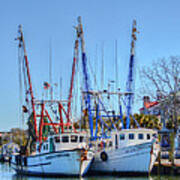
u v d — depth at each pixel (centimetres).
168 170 5103
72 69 6050
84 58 6019
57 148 5225
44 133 6094
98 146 5812
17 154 6681
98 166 5478
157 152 5062
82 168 4997
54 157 5172
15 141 11356
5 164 10575
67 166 5022
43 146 5516
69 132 5272
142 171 5066
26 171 5962
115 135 5403
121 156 5228
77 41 6091
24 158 6069
